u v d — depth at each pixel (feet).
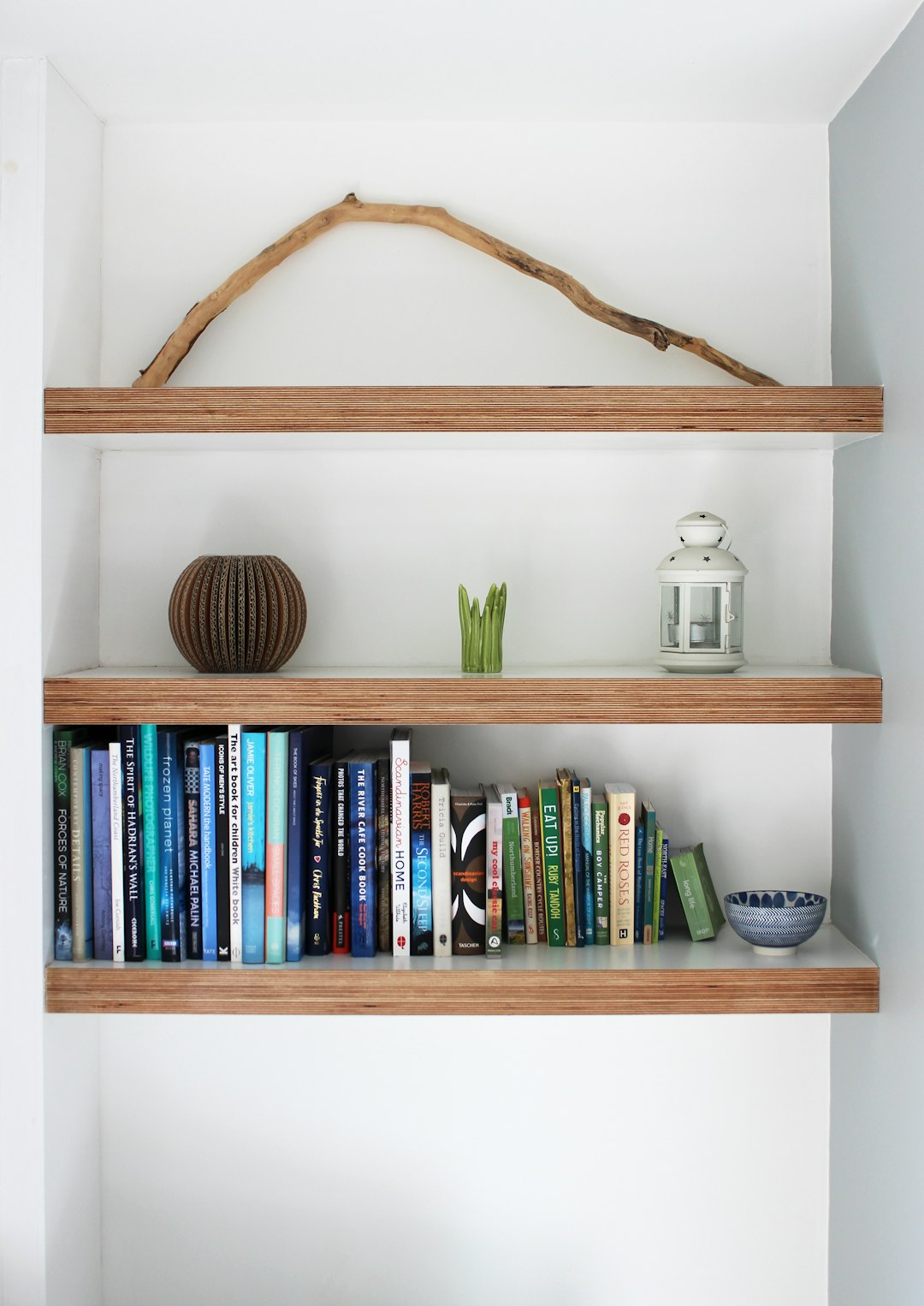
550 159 5.07
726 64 4.51
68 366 4.68
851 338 4.73
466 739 5.11
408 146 5.07
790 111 4.94
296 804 4.50
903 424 4.15
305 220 5.06
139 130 5.06
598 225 5.07
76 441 4.67
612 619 5.09
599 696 4.34
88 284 4.91
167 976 4.38
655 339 4.81
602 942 4.71
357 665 5.10
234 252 5.08
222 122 5.06
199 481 5.10
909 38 4.11
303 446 4.83
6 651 4.39
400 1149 5.09
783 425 4.35
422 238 5.05
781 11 4.09
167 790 4.51
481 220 5.07
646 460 5.08
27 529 4.38
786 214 5.07
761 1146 5.09
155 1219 5.11
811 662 5.08
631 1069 5.09
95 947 4.53
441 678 4.40
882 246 4.37
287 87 4.73
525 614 5.09
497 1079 5.09
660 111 4.95
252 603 4.52
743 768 5.11
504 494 5.08
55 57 4.44
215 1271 5.11
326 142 5.07
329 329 5.06
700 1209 5.09
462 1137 5.09
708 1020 5.09
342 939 4.58
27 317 4.37
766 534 5.08
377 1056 5.09
